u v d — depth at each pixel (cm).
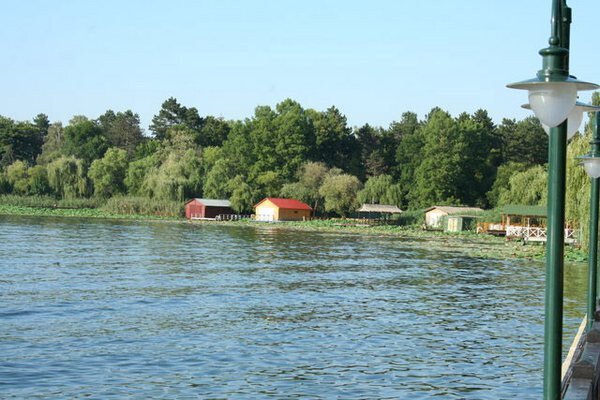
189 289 4066
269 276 4869
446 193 14425
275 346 2569
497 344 2675
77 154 18712
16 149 19825
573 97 667
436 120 14588
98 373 2141
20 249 6419
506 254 7088
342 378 2155
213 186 14650
